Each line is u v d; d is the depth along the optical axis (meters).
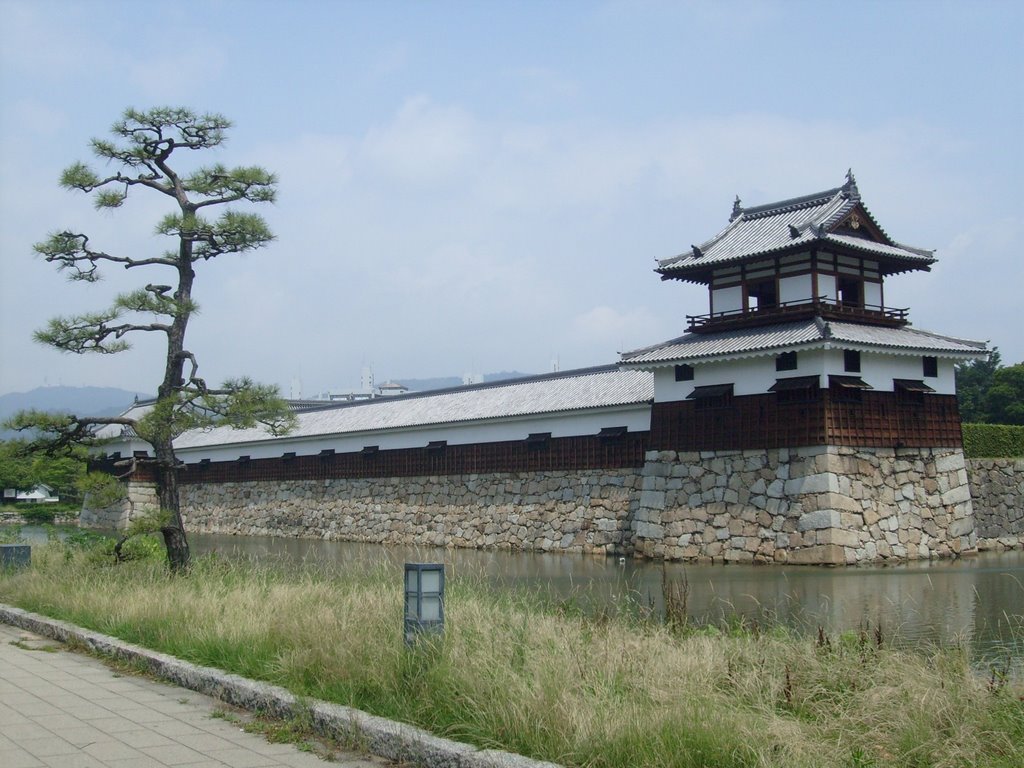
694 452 32.72
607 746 7.25
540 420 40.25
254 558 29.39
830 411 29.30
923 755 7.73
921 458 31.80
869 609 19.31
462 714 8.16
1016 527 37.53
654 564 31.14
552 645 10.20
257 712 9.20
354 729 8.09
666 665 9.73
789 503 29.61
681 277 35.03
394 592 12.95
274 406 21.02
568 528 38.03
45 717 9.02
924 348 31.19
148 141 21.12
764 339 30.67
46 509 66.12
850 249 31.33
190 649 11.12
